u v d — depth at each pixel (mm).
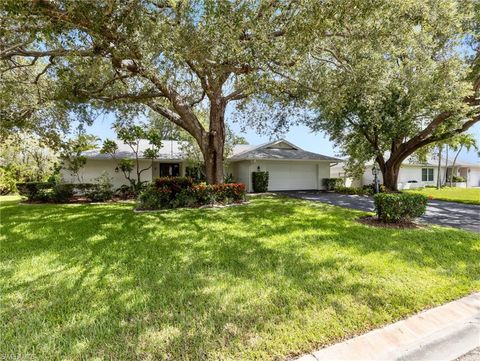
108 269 3744
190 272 3631
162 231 5941
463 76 9539
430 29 7848
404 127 12250
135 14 5082
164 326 2402
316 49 6949
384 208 6570
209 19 4969
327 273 3559
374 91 8500
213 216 7742
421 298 2904
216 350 2104
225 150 15188
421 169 23391
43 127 11469
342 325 2426
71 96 8883
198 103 11984
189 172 16453
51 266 3873
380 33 6047
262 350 2107
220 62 5863
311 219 7242
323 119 15266
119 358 2018
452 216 8227
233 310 2658
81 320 2508
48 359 2014
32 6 4551
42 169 17406
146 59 6062
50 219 7473
